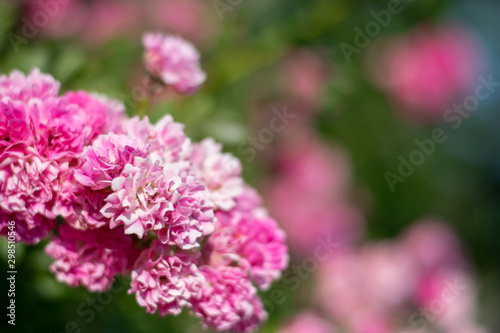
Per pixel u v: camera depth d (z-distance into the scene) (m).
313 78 0.77
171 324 0.58
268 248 0.46
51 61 0.58
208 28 0.77
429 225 0.90
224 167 0.46
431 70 0.98
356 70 0.86
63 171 0.42
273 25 0.77
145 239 0.43
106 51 0.65
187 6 0.77
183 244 0.42
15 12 0.61
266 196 0.85
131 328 0.56
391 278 0.77
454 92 0.99
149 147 0.42
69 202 0.42
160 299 0.42
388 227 1.01
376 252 0.83
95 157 0.41
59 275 0.43
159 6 0.77
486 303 1.11
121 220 0.41
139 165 0.41
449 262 0.84
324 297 0.77
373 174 0.99
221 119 0.61
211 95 0.66
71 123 0.42
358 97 0.95
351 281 0.77
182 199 0.42
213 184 0.46
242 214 0.46
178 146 0.44
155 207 0.41
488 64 1.05
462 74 0.99
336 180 0.90
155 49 0.51
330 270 0.78
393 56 0.99
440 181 1.08
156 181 0.41
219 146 0.47
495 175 1.17
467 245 1.14
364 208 0.98
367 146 0.98
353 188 0.97
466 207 1.14
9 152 0.41
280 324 0.66
